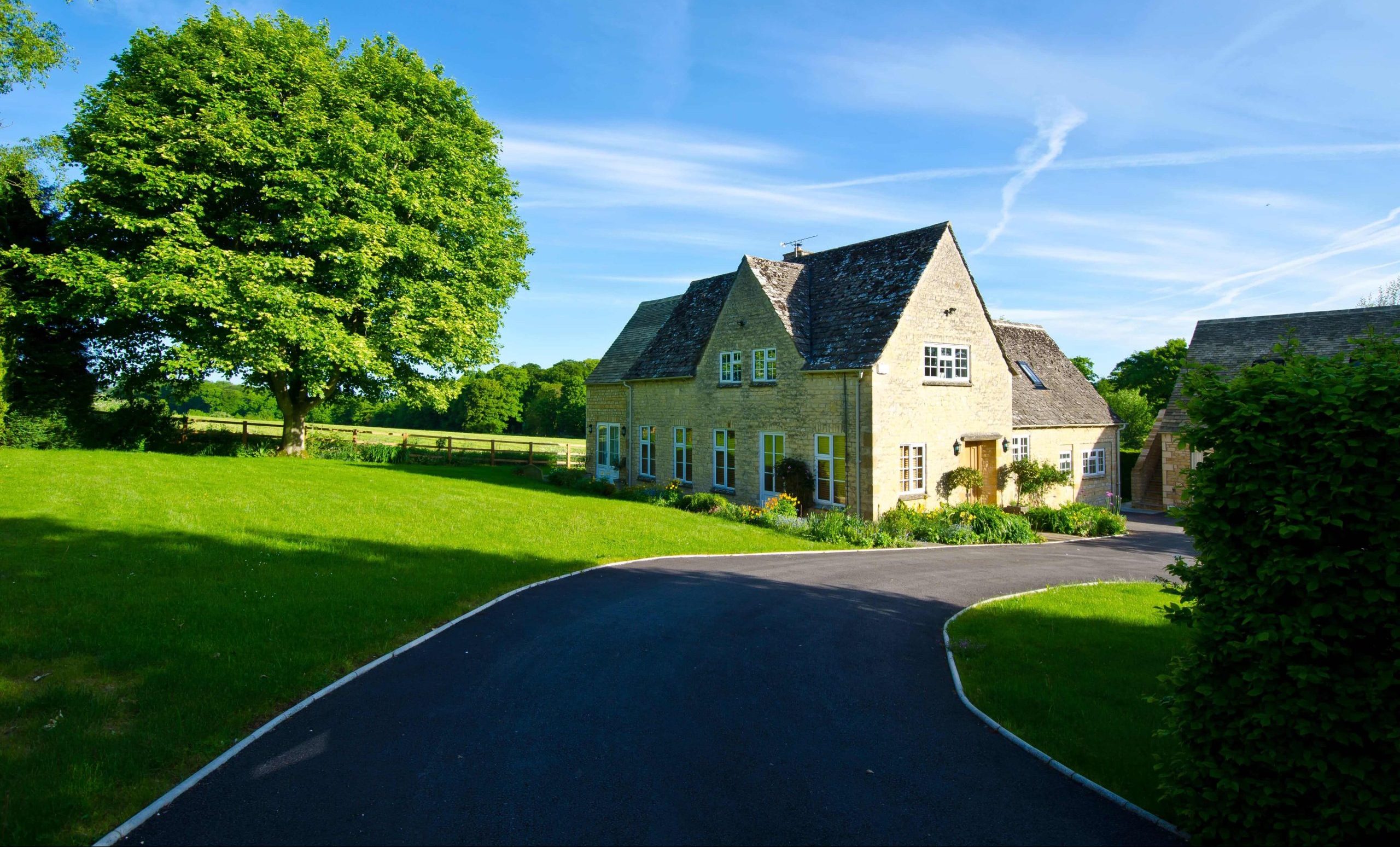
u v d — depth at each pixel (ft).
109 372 92.12
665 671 26.50
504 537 51.34
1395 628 13.92
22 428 82.48
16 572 32.37
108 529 42.32
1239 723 15.23
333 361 80.43
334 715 21.81
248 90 76.69
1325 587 14.92
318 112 77.41
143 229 73.56
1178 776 16.37
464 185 91.04
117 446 92.48
